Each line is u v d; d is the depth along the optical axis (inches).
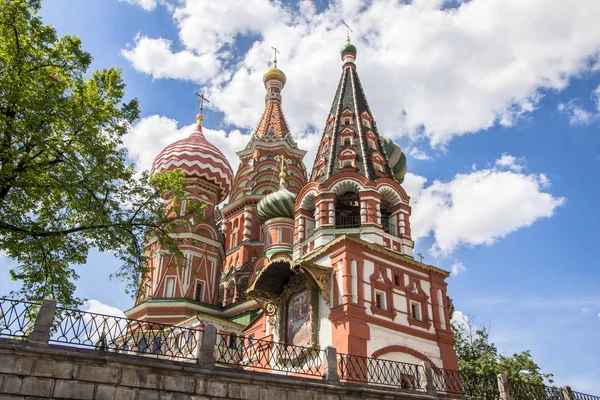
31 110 724.7
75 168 770.8
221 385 581.0
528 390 895.1
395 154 1729.8
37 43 788.6
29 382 483.2
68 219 831.1
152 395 535.8
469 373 858.1
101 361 521.0
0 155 706.2
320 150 1477.6
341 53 1675.7
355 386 677.9
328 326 1065.5
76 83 813.2
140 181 893.2
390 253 1179.9
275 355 1131.9
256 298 1233.4
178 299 1704.0
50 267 792.9
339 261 1115.3
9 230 738.2
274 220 1828.2
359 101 1526.8
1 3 745.0
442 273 1261.1
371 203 1254.9
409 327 1125.1
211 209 1969.7
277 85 2630.4
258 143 2332.7
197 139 2096.5
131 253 840.3
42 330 509.7
